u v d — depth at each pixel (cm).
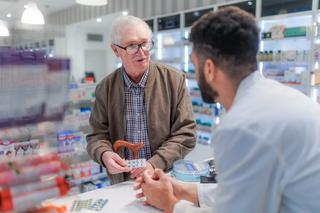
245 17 82
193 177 142
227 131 76
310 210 77
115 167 141
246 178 73
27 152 74
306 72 390
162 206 112
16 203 63
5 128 66
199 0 548
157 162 149
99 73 1232
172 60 577
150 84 168
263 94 81
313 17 374
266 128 74
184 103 173
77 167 78
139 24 159
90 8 875
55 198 72
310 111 80
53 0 808
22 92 67
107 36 1225
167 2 620
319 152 76
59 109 72
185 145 164
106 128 176
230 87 86
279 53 419
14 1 607
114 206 118
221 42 80
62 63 71
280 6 407
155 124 167
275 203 77
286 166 74
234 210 75
